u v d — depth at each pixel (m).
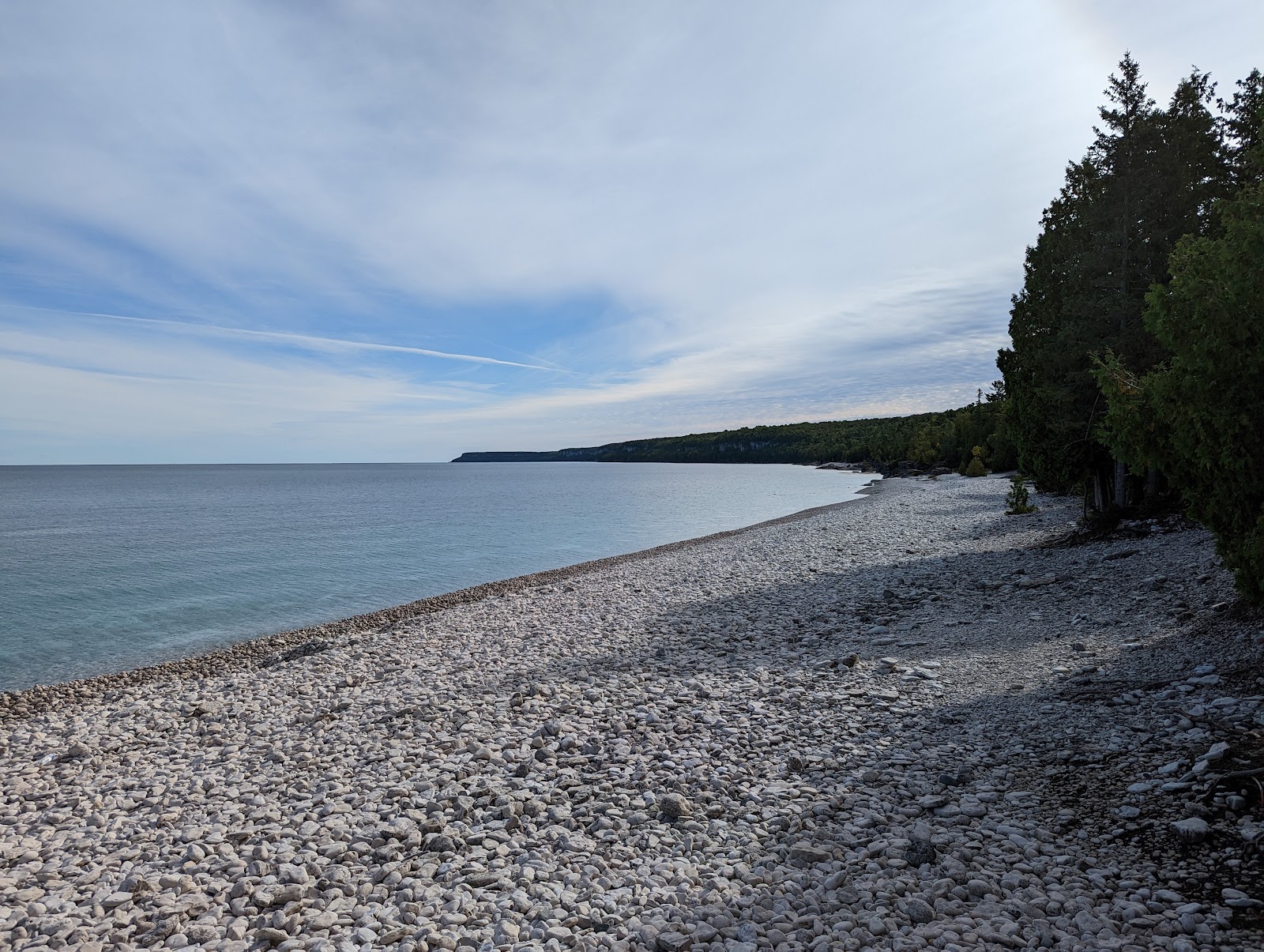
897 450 131.25
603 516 63.91
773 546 32.34
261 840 7.22
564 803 7.60
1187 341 10.29
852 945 4.72
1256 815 5.61
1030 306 26.75
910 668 11.53
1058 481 23.80
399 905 5.73
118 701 15.11
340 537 48.78
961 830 6.24
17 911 5.92
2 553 41.09
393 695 12.77
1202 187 21.52
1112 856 5.55
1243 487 9.75
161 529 55.47
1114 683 9.43
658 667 13.38
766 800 7.32
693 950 4.87
